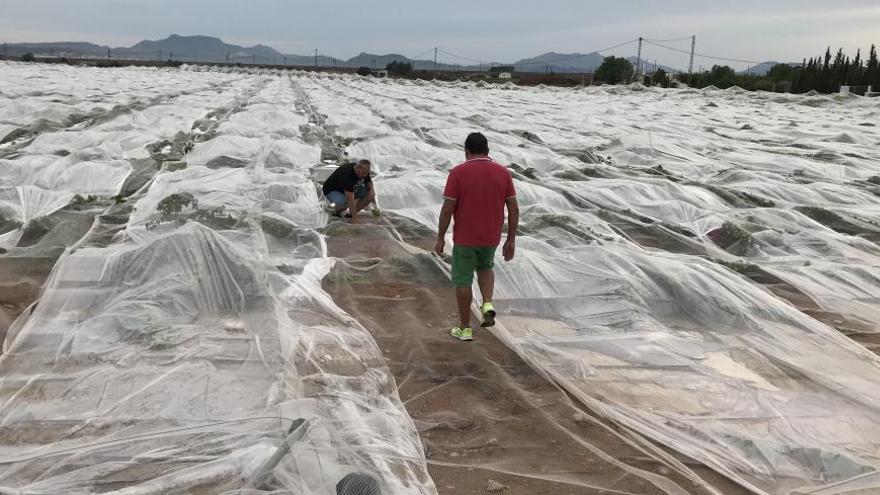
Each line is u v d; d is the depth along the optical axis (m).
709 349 5.83
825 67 63.25
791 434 4.52
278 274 6.50
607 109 35.31
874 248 9.34
